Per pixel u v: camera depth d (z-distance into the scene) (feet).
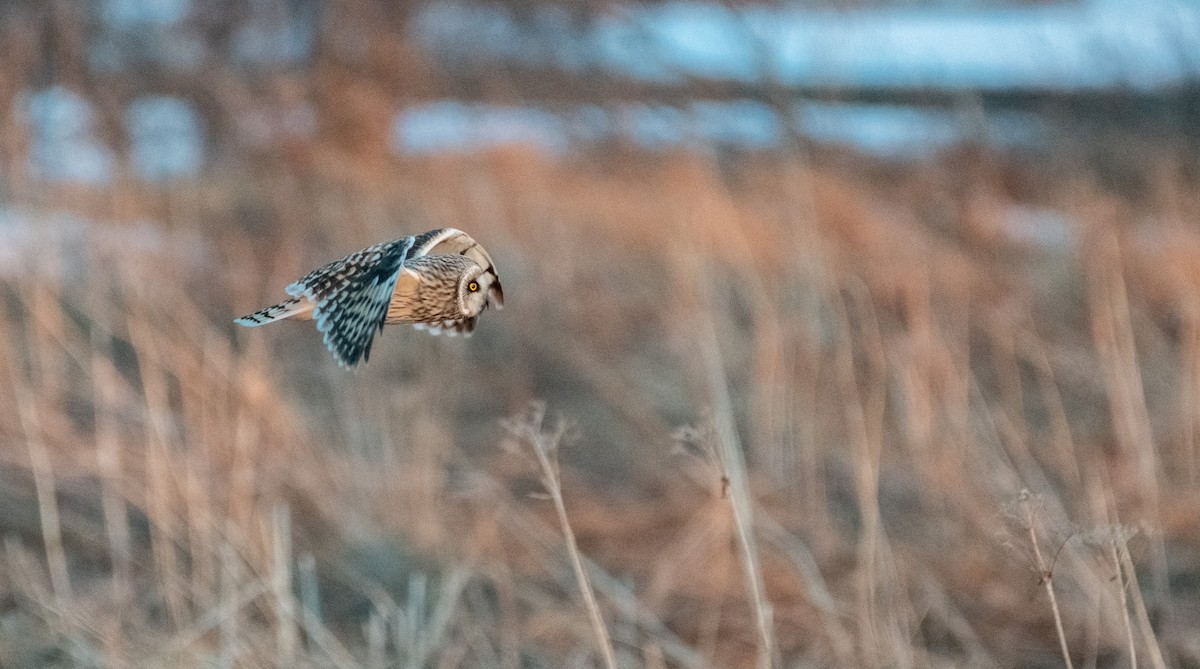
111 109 58.18
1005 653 33.42
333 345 19.03
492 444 43.52
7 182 49.37
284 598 30.81
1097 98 70.23
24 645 30.83
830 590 35.35
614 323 49.26
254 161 59.36
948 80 72.18
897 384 44.01
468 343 48.52
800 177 55.42
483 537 37.06
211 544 33.63
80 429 39.91
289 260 51.13
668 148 62.75
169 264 48.49
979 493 39.60
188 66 62.44
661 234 53.36
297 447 38.63
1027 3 78.69
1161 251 54.60
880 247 54.70
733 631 33.88
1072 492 39.83
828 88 69.36
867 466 34.45
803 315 48.26
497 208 55.42
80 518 36.22
